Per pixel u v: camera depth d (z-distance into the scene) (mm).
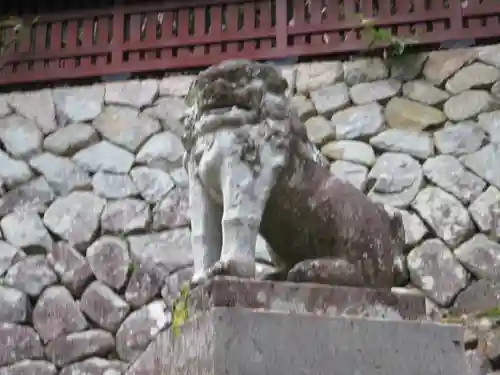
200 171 4836
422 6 8812
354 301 4617
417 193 8227
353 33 8859
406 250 7996
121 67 9180
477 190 8133
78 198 8789
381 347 4520
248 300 4406
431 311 7723
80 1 9516
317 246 4980
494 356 7035
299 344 4383
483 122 8406
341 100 8758
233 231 4629
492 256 7836
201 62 9023
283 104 4938
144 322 8141
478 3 8711
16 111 9242
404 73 8773
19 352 8227
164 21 9242
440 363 4594
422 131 8492
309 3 9039
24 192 8883
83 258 8516
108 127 9055
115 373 7996
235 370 4227
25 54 9438
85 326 8258
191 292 4625
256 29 9008
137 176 8797
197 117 4938
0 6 9750
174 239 8461
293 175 4883
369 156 8469
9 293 8445
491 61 8656
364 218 4930
